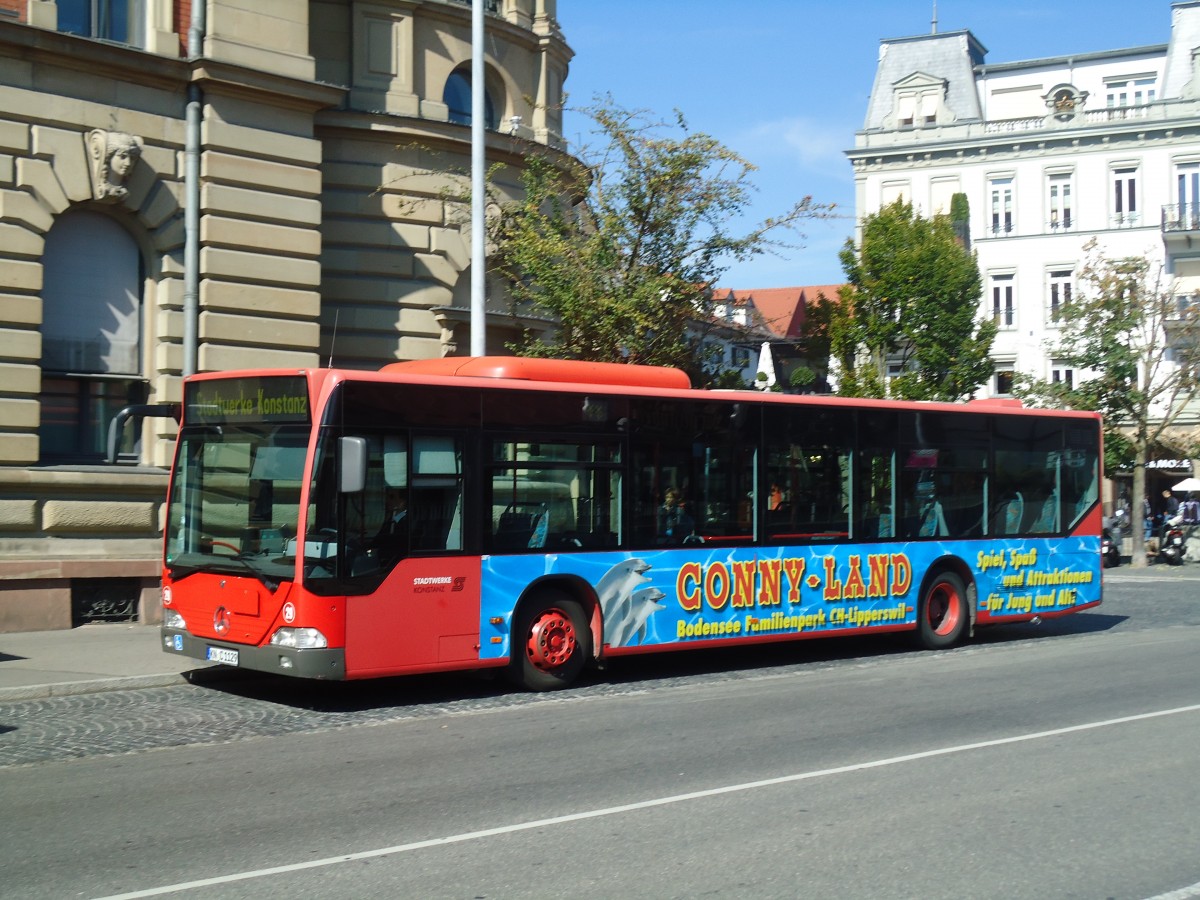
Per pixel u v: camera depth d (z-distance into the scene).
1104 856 6.81
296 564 10.98
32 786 8.41
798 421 14.92
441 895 6.00
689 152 18.23
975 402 17.64
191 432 12.31
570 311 18.14
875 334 41.72
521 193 22.50
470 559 12.04
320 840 7.02
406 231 21.02
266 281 18.17
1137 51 58.38
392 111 20.86
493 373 12.87
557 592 12.89
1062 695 12.56
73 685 12.12
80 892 6.04
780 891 6.12
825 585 15.05
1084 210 54.94
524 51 23.03
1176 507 50.00
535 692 12.70
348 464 10.85
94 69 16.58
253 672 13.27
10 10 15.91
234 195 17.83
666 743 9.97
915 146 57.66
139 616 16.84
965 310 41.62
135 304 17.28
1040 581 17.55
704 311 19.20
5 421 15.71
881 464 15.77
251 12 18.00
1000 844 7.03
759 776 8.74
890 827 7.37
